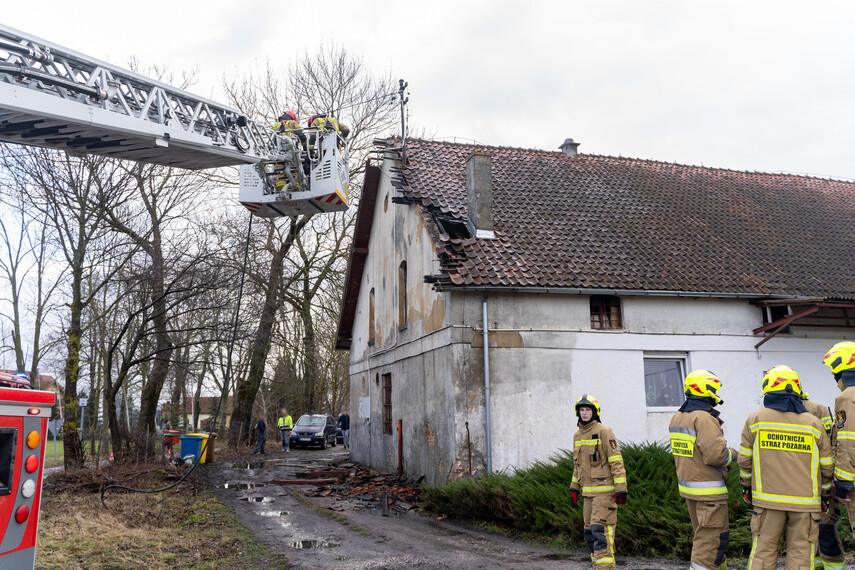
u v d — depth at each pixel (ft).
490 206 45.24
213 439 66.33
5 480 14.46
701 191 60.23
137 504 36.40
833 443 18.44
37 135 24.27
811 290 46.91
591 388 41.93
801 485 16.38
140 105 24.68
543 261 43.32
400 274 53.52
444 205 47.19
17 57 20.98
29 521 15.10
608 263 44.83
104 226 52.54
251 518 34.58
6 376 16.30
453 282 39.11
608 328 43.73
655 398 44.21
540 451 40.19
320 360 107.34
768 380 17.35
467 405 39.68
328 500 41.75
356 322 72.02
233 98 86.07
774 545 16.71
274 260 82.99
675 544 24.75
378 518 35.19
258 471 58.08
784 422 16.76
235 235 75.97
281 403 132.36
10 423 14.58
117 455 51.24
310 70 88.69
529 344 41.29
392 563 24.58
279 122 33.37
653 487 27.32
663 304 44.52
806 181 67.97
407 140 56.18
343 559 25.34
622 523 25.49
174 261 51.21
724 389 44.62
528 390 40.75
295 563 24.66
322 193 32.76
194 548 26.84
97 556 23.90
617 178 58.95
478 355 40.40
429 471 43.96
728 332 45.47
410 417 49.32
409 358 50.01
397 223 54.49
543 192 53.11
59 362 73.92
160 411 126.31
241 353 90.58
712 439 17.72
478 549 27.09
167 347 54.54
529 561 24.68
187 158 28.96
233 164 30.66
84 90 22.40
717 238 51.93
